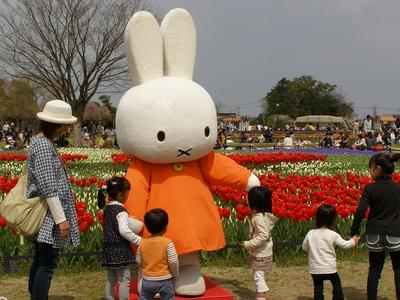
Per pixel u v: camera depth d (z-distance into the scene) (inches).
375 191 299.9
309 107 3966.5
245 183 314.2
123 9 1471.5
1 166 782.5
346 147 1524.4
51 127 287.7
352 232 302.0
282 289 332.2
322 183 493.4
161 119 297.3
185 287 303.4
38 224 282.0
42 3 1413.6
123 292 292.7
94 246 359.3
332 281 298.4
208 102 308.0
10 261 349.4
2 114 2903.5
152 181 307.0
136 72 313.1
